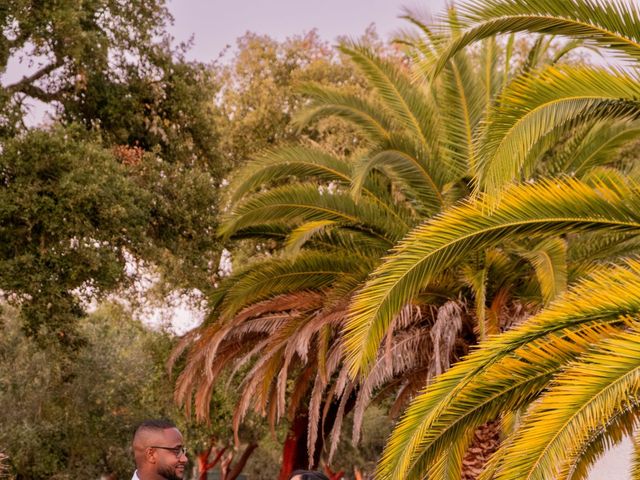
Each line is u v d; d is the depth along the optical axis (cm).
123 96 2069
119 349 3083
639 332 655
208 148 2219
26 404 2938
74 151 1781
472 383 792
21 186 1714
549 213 754
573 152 1349
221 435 2816
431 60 777
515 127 740
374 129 1448
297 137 2983
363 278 1423
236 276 1577
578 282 1289
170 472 415
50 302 1745
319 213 1441
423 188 1392
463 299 1366
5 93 1820
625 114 773
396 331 1443
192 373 1683
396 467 757
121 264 1911
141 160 2016
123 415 3020
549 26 754
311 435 1459
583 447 899
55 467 2870
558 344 747
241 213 1446
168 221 2023
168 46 2128
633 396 736
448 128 1391
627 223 747
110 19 2006
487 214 765
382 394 2181
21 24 1808
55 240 1800
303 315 1552
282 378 1474
